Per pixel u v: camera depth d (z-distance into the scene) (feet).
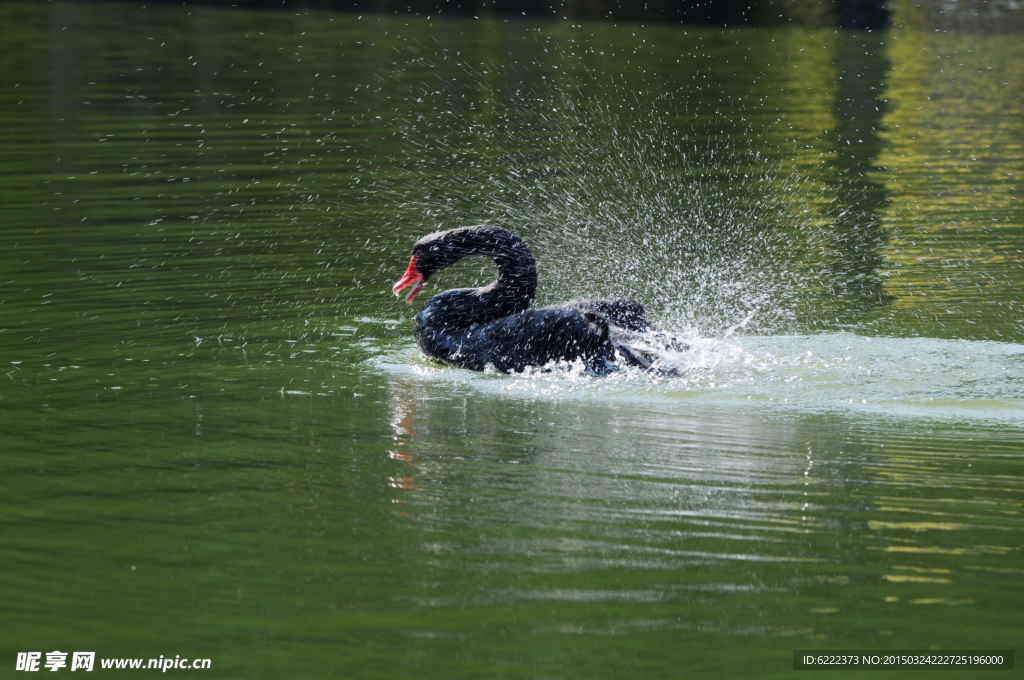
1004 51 149.59
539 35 157.48
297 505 31.35
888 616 25.30
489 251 48.39
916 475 33.71
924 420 38.99
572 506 31.30
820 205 77.92
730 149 96.53
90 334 49.62
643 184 83.87
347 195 79.66
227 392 42.29
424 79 126.93
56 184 80.18
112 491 32.35
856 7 180.86
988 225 71.82
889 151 95.50
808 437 37.14
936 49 151.33
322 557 28.09
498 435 37.50
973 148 96.32
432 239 48.93
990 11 178.70
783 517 30.53
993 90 124.36
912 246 67.36
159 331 50.37
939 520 30.35
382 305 56.24
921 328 51.52
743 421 39.01
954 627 24.82
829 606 25.73
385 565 27.66
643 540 29.04
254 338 50.01
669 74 132.77
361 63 136.15
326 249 66.28
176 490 32.48
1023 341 49.34
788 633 24.61
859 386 42.70
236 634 24.54
